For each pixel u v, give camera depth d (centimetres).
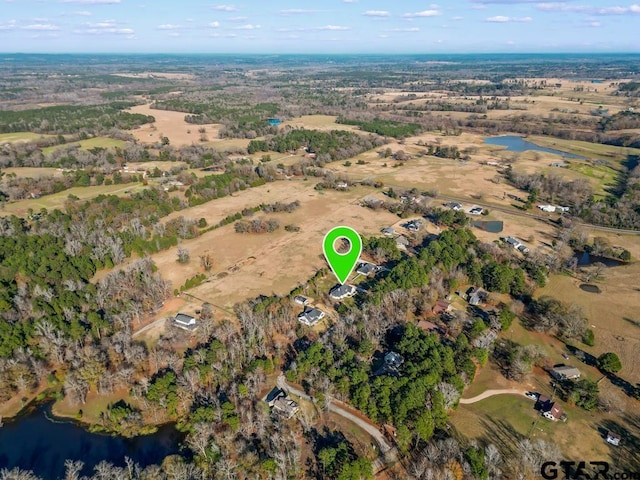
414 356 10969
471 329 12012
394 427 9400
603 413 9800
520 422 9550
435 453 8525
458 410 9875
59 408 10294
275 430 9344
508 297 14288
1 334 11294
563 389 10431
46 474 8706
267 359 11025
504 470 8462
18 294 13450
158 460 8944
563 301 14062
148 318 13150
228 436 8944
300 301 13788
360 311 12775
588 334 11969
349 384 10131
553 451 8550
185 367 10525
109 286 14075
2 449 9256
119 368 10906
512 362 10938
